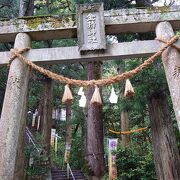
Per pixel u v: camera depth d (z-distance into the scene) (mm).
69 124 15734
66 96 4199
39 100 16234
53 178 11836
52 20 4734
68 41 11711
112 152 9156
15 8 10430
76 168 13523
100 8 4695
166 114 6352
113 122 16031
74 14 4754
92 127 9859
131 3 7637
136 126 13469
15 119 4070
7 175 3707
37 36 4852
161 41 4496
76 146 14445
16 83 4297
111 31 4879
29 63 4348
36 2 11406
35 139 11875
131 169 8758
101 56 4469
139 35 7184
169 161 5934
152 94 6512
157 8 4742
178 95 4062
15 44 4629
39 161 9414
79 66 14430
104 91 15102
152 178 8344
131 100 6887
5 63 4578
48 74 4285
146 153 10617
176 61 4281
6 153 3820
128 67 6816
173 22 4734
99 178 9359
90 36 4543
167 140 6086
